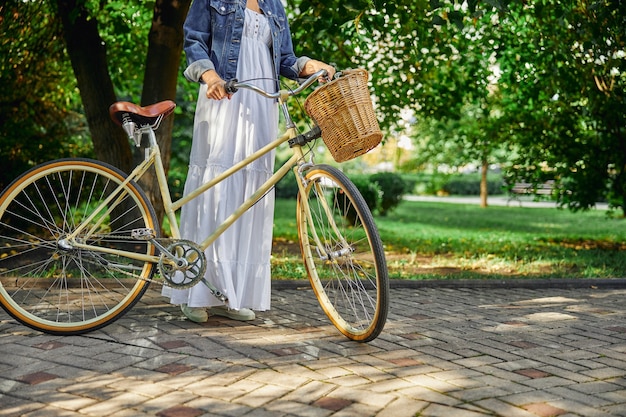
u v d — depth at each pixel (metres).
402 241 10.48
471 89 9.38
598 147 9.68
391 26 7.94
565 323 4.09
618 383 2.86
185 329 3.55
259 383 2.70
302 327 3.75
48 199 8.50
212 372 2.82
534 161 10.48
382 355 3.19
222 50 3.63
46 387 2.60
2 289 3.37
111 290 4.65
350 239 3.53
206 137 3.71
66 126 10.31
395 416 2.38
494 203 27.95
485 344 3.48
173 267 3.46
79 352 3.07
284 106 3.47
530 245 9.87
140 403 2.45
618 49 7.31
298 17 6.66
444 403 2.52
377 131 3.04
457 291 5.32
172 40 6.80
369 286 4.84
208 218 3.65
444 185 37.47
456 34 8.55
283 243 9.73
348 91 3.01
